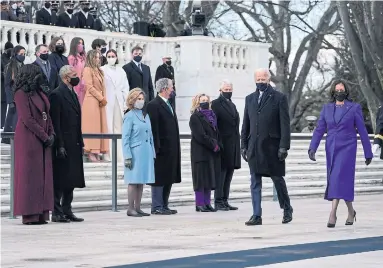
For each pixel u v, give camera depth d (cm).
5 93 3762
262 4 8156
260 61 5297
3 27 4347
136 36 4944
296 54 8275
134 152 2919
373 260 1862
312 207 3272
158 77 4147
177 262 1866
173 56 5053
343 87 2558
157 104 3009
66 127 2702
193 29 5069
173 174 3014
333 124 2547
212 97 5050
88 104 3466
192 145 3105
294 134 4347
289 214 2658
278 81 8131
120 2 8350
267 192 3769
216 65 5084
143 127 2922
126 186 3456
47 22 4544
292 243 2167
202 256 1950
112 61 3612
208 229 2500
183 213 3050
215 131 3112
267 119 2595
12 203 2855
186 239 2269
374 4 5991
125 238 2302
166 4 7719
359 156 4572
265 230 2462
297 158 4316
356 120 2545
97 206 3191
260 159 2595
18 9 4634
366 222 2680
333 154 2541
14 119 3453
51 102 2691
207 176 3094
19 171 2641
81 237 2328
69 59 3488
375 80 6138
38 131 2628
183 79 5016
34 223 2653
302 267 1775
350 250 2027
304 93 8919
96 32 4675
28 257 1972
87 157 3544
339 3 6181
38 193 2639
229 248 2083
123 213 3058
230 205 3400
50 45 3391
